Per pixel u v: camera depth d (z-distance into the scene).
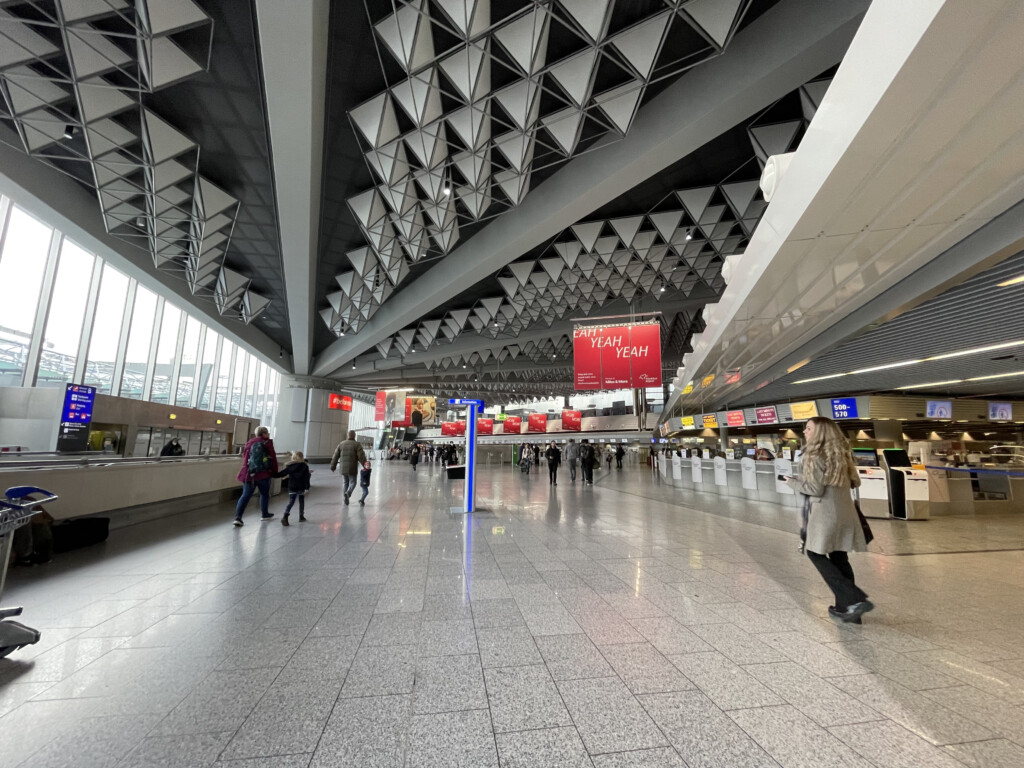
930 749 1.90
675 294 22.73
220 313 20.56
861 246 4.42
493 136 10.12
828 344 8.62
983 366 11.90
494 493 13.25
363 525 7.47
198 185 11.04
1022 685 2.42
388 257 14.70
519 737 1.98
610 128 8.71
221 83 8.34
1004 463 10.57
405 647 2.89
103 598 3.81
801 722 2.10
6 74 7.49
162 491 7.87
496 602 3.74
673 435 34.09
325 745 1.92
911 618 3.37
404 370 38.53
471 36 6.91
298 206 10.36
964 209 3.70
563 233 16.66
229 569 4.73
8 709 2.19
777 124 10.15
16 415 14.46
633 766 1.80
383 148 9.81
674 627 3.21
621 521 7.98
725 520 8.07
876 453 10.08
